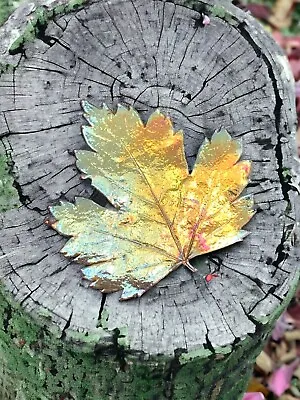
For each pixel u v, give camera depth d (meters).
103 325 0.43
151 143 0.48
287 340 0.76
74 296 0.44
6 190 0.47
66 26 0.52
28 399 0.52
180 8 0.53
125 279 0.44
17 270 0.44
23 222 0.46
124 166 0.47
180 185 0.47
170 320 0.44
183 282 0.45
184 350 0.43
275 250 0.47
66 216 0.45
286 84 0.52
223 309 0.44
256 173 0.49
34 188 0.47
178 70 0.51
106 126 0.48
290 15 1.00
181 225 0.46
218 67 0.52
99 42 0.52
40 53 0.51
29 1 0.53
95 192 0.47
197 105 0.51
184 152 0.48
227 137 0.49
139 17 0.53
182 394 0.46
